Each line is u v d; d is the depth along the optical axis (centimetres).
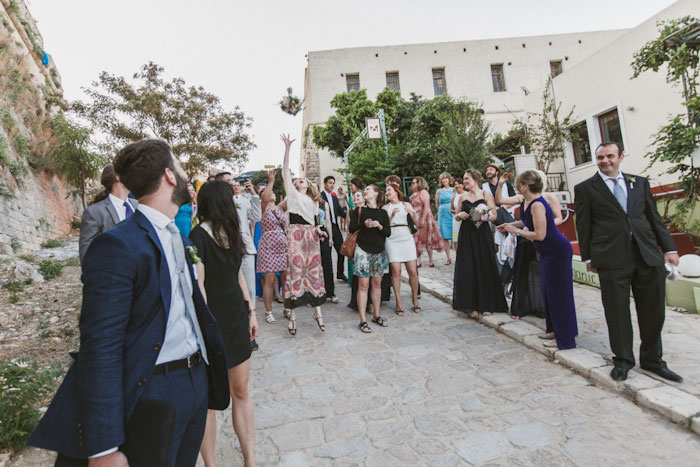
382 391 346
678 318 448
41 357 432
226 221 251
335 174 2473
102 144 1847
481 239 509
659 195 678
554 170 1371
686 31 669
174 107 1994
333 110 2505
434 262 916
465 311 517
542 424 279
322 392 351
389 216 560
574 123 1258
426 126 1934
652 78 994
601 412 288
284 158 500
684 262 487
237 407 246
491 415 296
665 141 675
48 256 1157
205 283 241
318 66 2525
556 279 382
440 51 2583
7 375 293
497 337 454
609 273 322
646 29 1005
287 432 291
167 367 141
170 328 144
